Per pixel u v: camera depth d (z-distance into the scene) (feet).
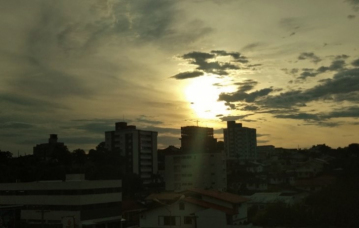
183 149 451.53
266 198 225.56
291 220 169.68
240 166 456.86
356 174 227.20
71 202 203.62
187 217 172.45
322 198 198.39
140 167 437.17
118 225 219.82
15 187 222.69
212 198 184.24
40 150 487.20
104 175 331.36
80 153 393.70
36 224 212.43
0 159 355.77
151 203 249.96
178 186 378.12
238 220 184.55
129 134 440.86
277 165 475.31
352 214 164.35
